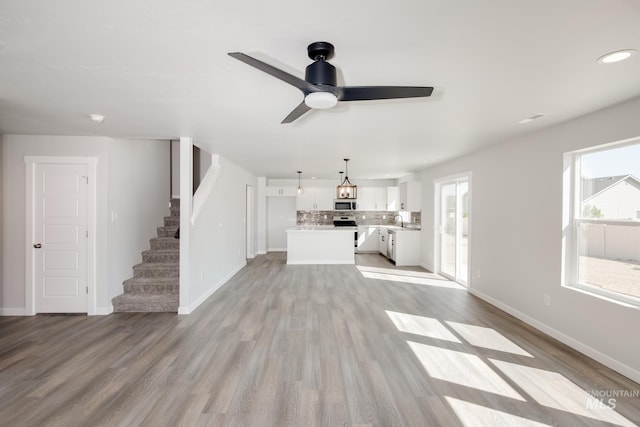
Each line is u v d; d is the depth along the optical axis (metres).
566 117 3.21
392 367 2.86
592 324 3.04
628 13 1.51
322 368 2.84
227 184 6.21
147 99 2.74
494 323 3.96
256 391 2.48
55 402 2.34
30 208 4.22
